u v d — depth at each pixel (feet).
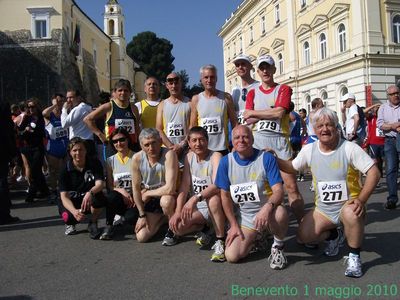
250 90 17.42
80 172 18.39
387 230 17.83
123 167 18.62
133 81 216.74
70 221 18.38
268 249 15.62
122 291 12.01
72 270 13.98
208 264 14.21
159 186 17.20
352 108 28.81
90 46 153.38
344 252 14.99
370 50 78.95
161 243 17.03
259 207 14.23
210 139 17.44
